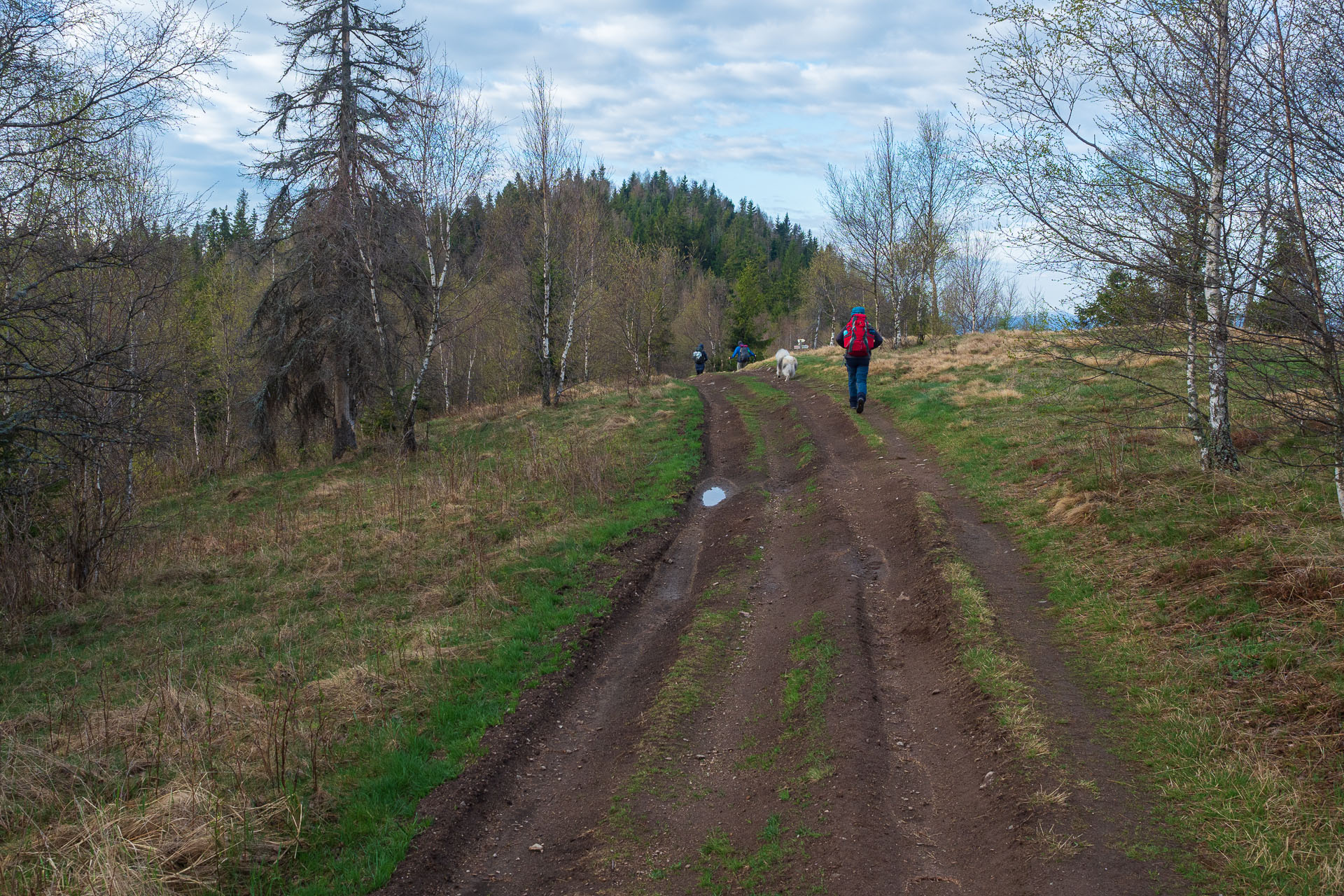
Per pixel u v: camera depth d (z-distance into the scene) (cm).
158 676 767
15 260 797
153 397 1129
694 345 6525
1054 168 717
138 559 1248
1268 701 498
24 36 733
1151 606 655
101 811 477
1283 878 370
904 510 1045
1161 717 518
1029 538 884
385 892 459
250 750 597
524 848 515
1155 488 877
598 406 2422
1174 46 661
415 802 547
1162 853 403
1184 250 639
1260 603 595
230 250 2867
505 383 3791
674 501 1333
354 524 1367
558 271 2850
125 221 1137
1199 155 628
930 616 743
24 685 810
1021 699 566
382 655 794
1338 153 494
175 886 443
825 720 593
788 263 9169
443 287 2133
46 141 781
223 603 1042
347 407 2223
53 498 1167
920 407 1644
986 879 416
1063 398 1449
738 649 778
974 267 3859
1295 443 845
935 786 515
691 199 13425
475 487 1509
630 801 548
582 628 859
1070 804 448
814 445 1561
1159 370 1438
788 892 430
